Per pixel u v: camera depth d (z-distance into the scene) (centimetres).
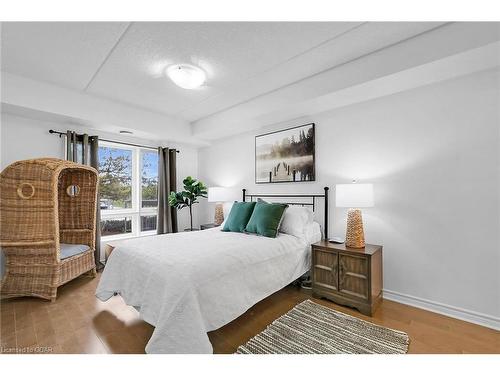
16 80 256
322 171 306
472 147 207
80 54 220
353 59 230
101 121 317
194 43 205
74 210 327
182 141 448
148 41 202
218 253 188
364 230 268
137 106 350
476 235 204
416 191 235
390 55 209
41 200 246
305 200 324
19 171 242
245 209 300
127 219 417
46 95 274
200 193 434
